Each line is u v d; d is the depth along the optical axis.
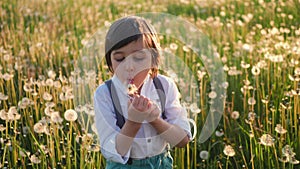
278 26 6.79
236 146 3.66
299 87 4.30
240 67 5.05
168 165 2.49
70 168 3.30
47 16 7.66
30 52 5.59
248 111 4.10
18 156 3.54
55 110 4.03
